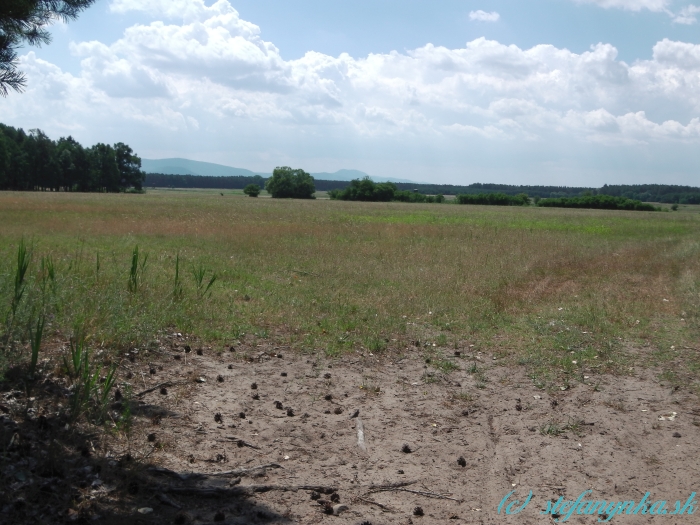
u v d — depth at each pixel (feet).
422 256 51.01
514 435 15.69
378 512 11.85
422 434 15.52
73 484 11.44
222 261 43.62
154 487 11.84
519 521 11.72
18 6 14.24
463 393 18.54
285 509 11.71
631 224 122.21
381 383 19.21
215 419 15.46
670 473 13.80
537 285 38.55
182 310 25.04
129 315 21.90
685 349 24.02
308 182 342.85
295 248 53.93
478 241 68.18
